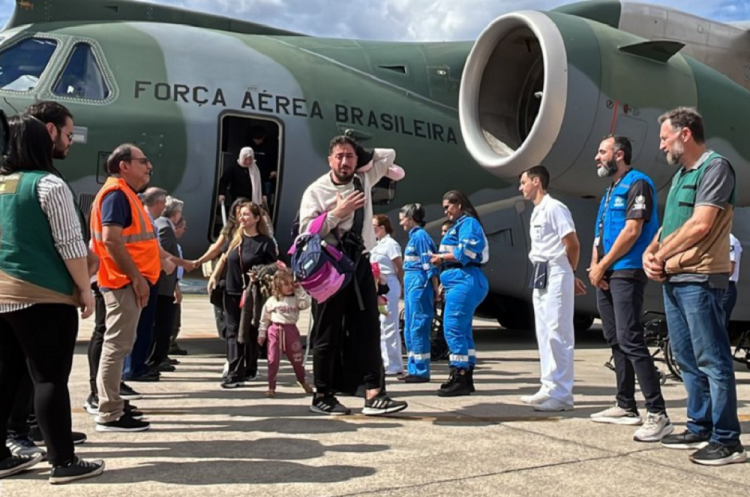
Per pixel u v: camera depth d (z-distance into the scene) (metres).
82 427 4.11
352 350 4.59
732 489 3.06
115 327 3.94
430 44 9.48
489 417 4.54
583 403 5.11
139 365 5.16
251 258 5.60
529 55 7.87
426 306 6.09
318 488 2.97
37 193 2.97
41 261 2.97
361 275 4.40
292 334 5.24
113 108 7.12
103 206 3.88
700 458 3.46
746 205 8.59
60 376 3.03
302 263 4.05
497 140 7.69
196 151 7.35
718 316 3.51
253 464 3.32
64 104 6.99
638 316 4.10
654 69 7.49
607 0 8.87
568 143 7.01
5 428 3.14
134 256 4.05
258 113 7.65
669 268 3.61
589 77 7.01
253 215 5.60
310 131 7.88
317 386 4.55
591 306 9.29
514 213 8.99
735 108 7.99
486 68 7.82
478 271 5.48
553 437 4.00
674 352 3.80
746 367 7.58
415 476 3.17
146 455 3.48
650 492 3.01
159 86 7.38
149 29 7.82
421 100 8.84
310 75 8.20
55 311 3.00
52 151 3.27
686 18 9.35
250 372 5.95
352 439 3.86
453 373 5.39
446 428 4.19
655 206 4.23
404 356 8.36
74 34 7.39
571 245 4.82
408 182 8.49
